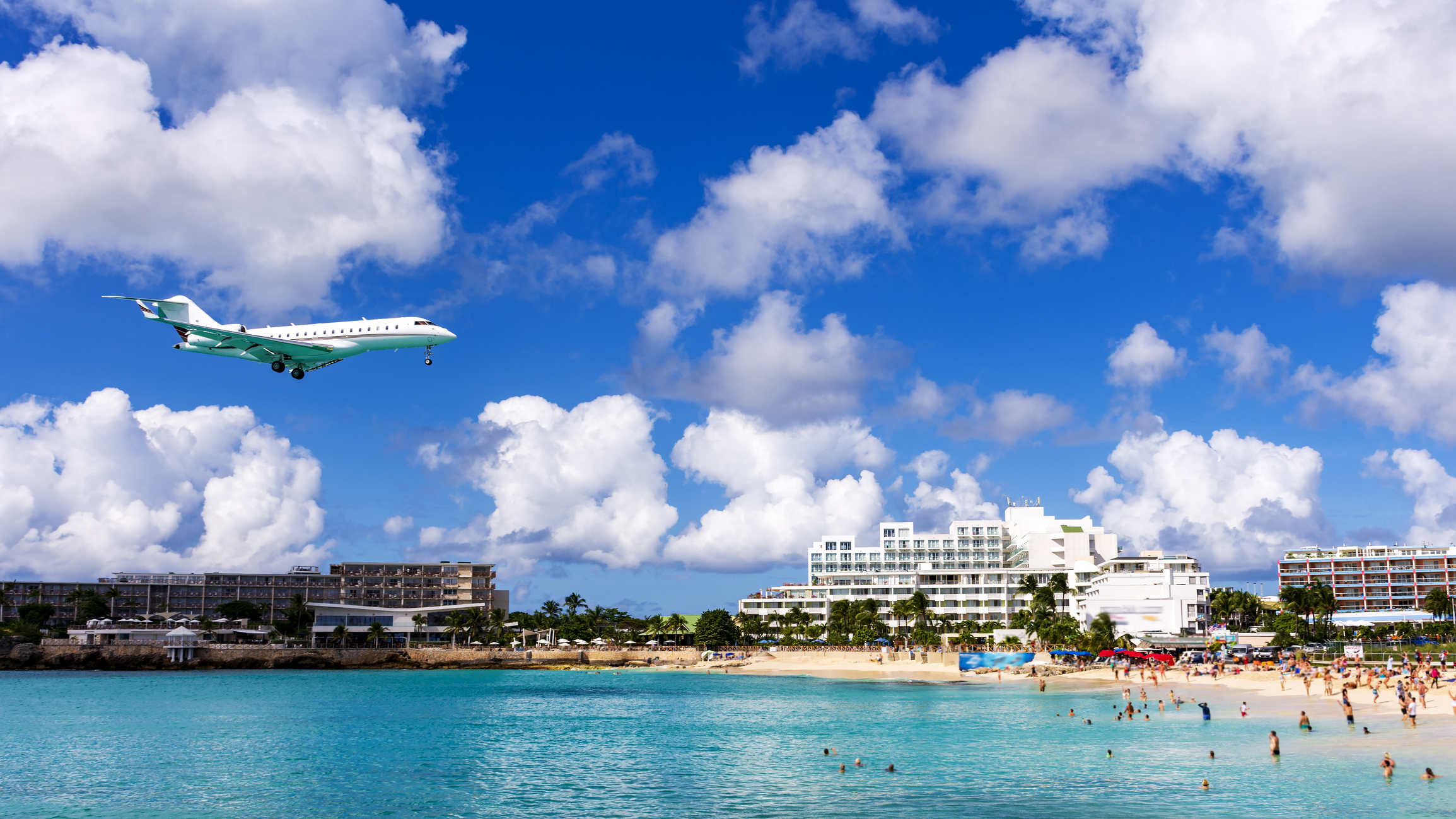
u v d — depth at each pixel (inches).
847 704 4749.0
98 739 3472.0
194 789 2471.7
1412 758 2493.8
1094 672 6112.2
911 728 3587.6
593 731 3681.1
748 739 3368.6
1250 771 2415.1
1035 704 4429.1
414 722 4069.9
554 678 7160.4
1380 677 4343.0
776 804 2204.7
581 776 2630.4
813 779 2514.8
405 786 2512.3
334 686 6274.6
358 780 2603.3
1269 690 4559.5
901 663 7253.9
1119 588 7165.4
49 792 2440.9
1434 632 7544.3
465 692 5797.2
